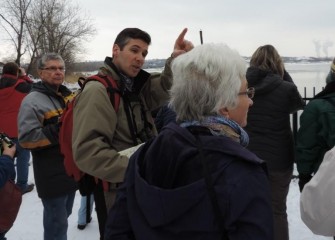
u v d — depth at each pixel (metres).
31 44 36.97
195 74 1.35
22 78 6.02
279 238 3.34
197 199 1.19
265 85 3.21
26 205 5.31
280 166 3.26
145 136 2.37
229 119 1.38
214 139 1.28
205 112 1.36
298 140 3.14
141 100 2.47
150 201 1.24
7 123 5.47
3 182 2.44
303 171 3.12
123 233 1.37
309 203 1.63
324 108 2.96
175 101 1.40
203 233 1.19
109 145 2.19
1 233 2.61
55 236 3.37
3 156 2.49
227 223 1.18
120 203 1.41
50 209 3.34
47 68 3.43
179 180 1.25
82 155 2.11
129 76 2.41
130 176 1.39
